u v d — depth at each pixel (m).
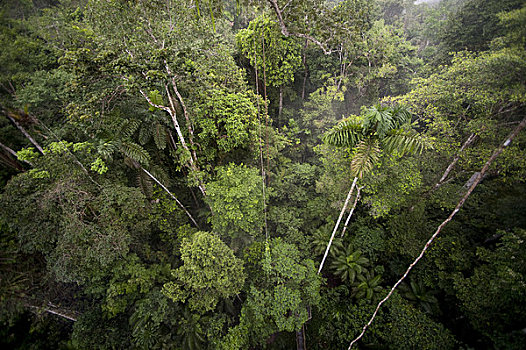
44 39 9.91
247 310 8.48
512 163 6.52
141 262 9.41
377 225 11.52
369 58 14.29
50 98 8.31
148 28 7.69
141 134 9.00
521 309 5.60
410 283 9.59
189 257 7.31
